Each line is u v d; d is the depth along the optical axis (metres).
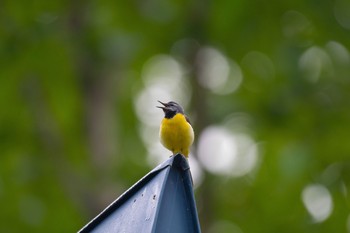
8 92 17.33
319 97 16.89
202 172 16.38
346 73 17.28
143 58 18.48
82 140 17.44
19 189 16.80
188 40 17.83
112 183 16.11
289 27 17.77
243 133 17.47
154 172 6.17
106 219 6.38
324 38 17.66
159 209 5.85
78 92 17.47
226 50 18.00
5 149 17.48
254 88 17.83
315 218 16.77
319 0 17.27
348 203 16.66
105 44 15.78
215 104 17.03
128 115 19.42
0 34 16.72
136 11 17.62
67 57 16.95
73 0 16.89
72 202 16.91
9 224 16.73
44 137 17.33
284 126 17.06
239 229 17.44
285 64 16.00
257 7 17.44
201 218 16.02
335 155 16.92
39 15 16.95
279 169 14.95
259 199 17.19
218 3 17.39
